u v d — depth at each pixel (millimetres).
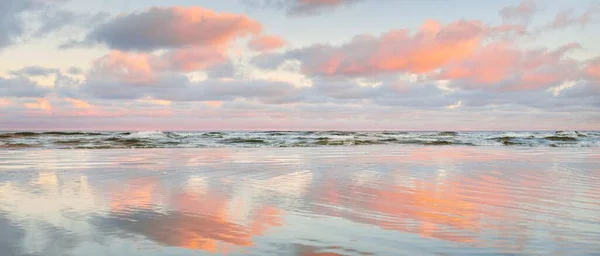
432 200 6668
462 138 39875
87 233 4512
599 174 10555
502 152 20703
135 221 5086
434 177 9836
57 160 14406
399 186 8289
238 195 7090
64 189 7645
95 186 8094
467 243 4230
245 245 4145
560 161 14766
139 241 4242
